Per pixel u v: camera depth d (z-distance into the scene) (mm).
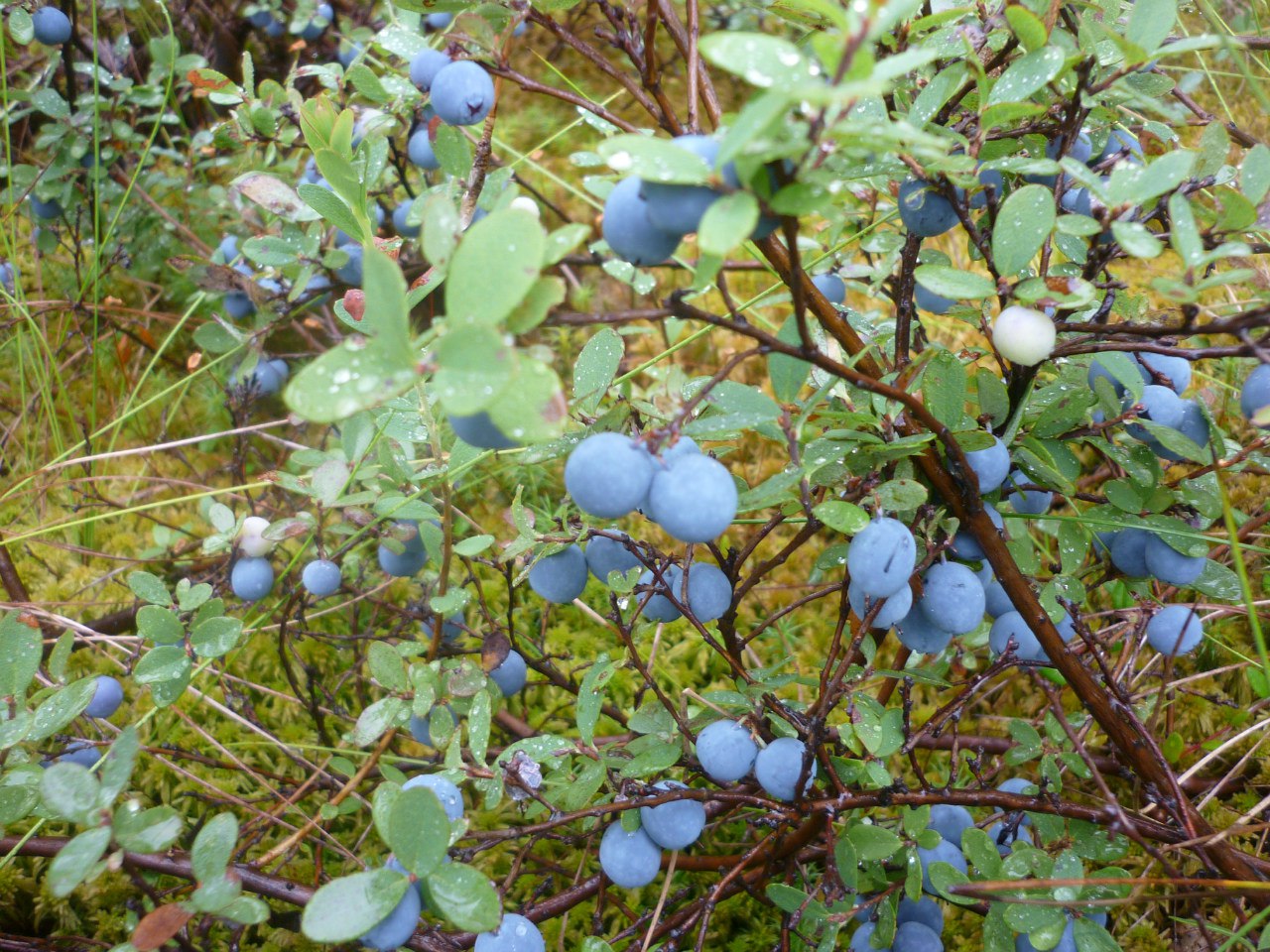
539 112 440
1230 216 145
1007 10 135
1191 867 207
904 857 172
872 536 138
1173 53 140
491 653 183
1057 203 156
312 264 252
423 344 115
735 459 321
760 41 97
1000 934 162
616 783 161
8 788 155
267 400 337
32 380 339
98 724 205
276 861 216
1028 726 176
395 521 211
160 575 286
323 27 344
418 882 133
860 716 153
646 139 102
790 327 158
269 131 268
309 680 227
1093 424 173
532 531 166
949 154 144
